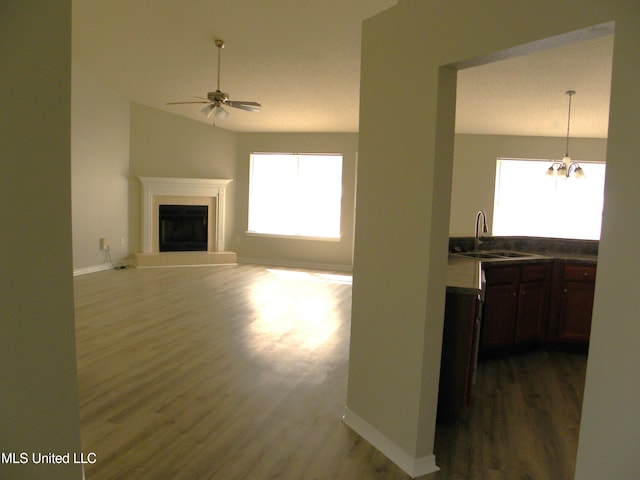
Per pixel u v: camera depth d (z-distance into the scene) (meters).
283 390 3.15
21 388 1.15
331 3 3.66
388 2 3.58
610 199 1.41
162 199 8.05
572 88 4.95
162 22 4.32
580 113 5.98
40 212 1.17
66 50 1.21
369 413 2.56
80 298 5.53
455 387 2.69
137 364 3.54
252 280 7.09
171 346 3.96
